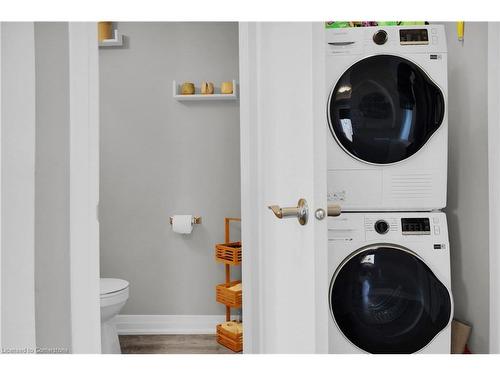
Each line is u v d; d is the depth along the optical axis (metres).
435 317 1.67
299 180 1.20
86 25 1.20
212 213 2.98
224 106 2.97
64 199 1.19
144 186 2.99
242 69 1.49
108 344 2.37
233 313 2.97
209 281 2.98
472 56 1.83
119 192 2.99
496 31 1.66
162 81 2.97
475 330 1.83
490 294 1.71
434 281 1.68
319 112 1.12
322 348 1.14
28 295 1.18
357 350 1.67
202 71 2.98
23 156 1.17
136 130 2.98
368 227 1.70
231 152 2.98
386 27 1.72
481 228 1.78
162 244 2.99
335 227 1.69
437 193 1.71
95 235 1.21
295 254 1.24
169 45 2.97
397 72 1.70
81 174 1.20
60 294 1.19
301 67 1.18
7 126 1.16
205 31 2.98
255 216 1.50
